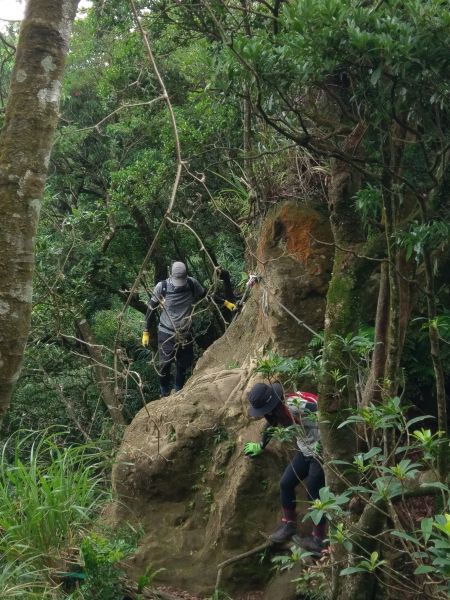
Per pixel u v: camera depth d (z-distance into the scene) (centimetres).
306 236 704
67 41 330
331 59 322
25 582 544
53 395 1054
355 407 435
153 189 1017
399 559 429
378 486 310
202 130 931
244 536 607
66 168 1185
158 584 621
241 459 631
